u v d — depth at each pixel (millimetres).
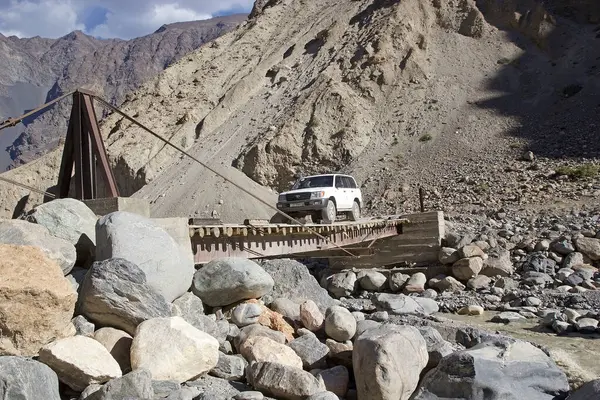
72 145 10586
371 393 6387
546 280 18062
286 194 20141
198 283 8602
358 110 47781
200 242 10875
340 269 23078
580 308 14578
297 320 9125
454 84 49375
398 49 53344
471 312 14953
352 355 7152
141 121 58156
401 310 13773
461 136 42344
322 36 61062
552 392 6367
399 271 20734
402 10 56281
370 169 42031
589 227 21172
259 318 8492
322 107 48031
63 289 5738
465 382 6117
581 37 50875
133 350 6008
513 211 26828
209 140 52781
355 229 18531
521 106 44625
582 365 9484
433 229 21625
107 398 5086
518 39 53594
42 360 5438
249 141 48969
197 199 43344
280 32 67875
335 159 45125
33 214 7535
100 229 7387
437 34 56125
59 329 5734
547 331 12234
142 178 51125
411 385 6582
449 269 20219
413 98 48875
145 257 7281
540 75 47938
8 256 5777
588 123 38688
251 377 6453
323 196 19578
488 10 57750
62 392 5543
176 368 5992
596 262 19375
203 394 5594
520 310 14648
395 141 44844
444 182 35969
